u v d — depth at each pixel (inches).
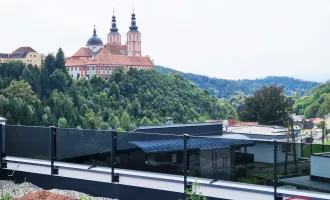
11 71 5492.1
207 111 6766.7
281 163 314.8
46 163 431.8
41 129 434.9
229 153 336.5
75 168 411.8
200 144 349.7
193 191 348.5
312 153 313.3
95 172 402.3
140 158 378.6
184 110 6555.1
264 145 322.3
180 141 359.3
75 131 414.0
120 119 5787.4
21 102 4055.1
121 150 389.1
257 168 324.5
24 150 450.0
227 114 6599.4
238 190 332.5
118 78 6747.1
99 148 401.1
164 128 763.4
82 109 5319.9
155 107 6496.1
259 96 3166.8
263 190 320.2
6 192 402.6
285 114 3080.7
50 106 4899.1
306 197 303.0
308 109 5162.4
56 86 5743.1
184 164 355.9
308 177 306.0
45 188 437.1
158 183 370.0
